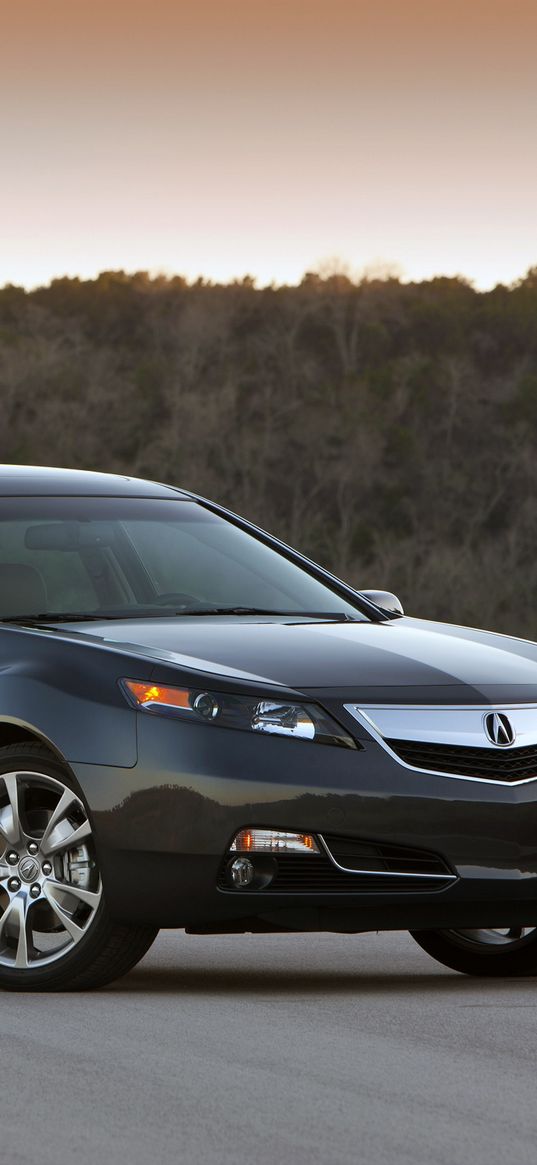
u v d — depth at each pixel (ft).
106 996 45.44
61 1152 29.25
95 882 46.06
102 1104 32.50
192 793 44.65
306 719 45.37
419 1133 30.40
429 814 45.34
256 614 54.08
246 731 45.03
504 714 47.06
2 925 47.37
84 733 45.88
